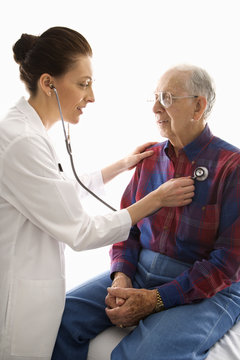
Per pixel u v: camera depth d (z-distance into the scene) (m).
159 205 1.22
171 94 1.23
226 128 2.05
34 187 1.09
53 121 1.27
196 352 1.09
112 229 1.17
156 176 1.42
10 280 1.10
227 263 1.18
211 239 1.26
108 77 2.22
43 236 1.16
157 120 1.32
